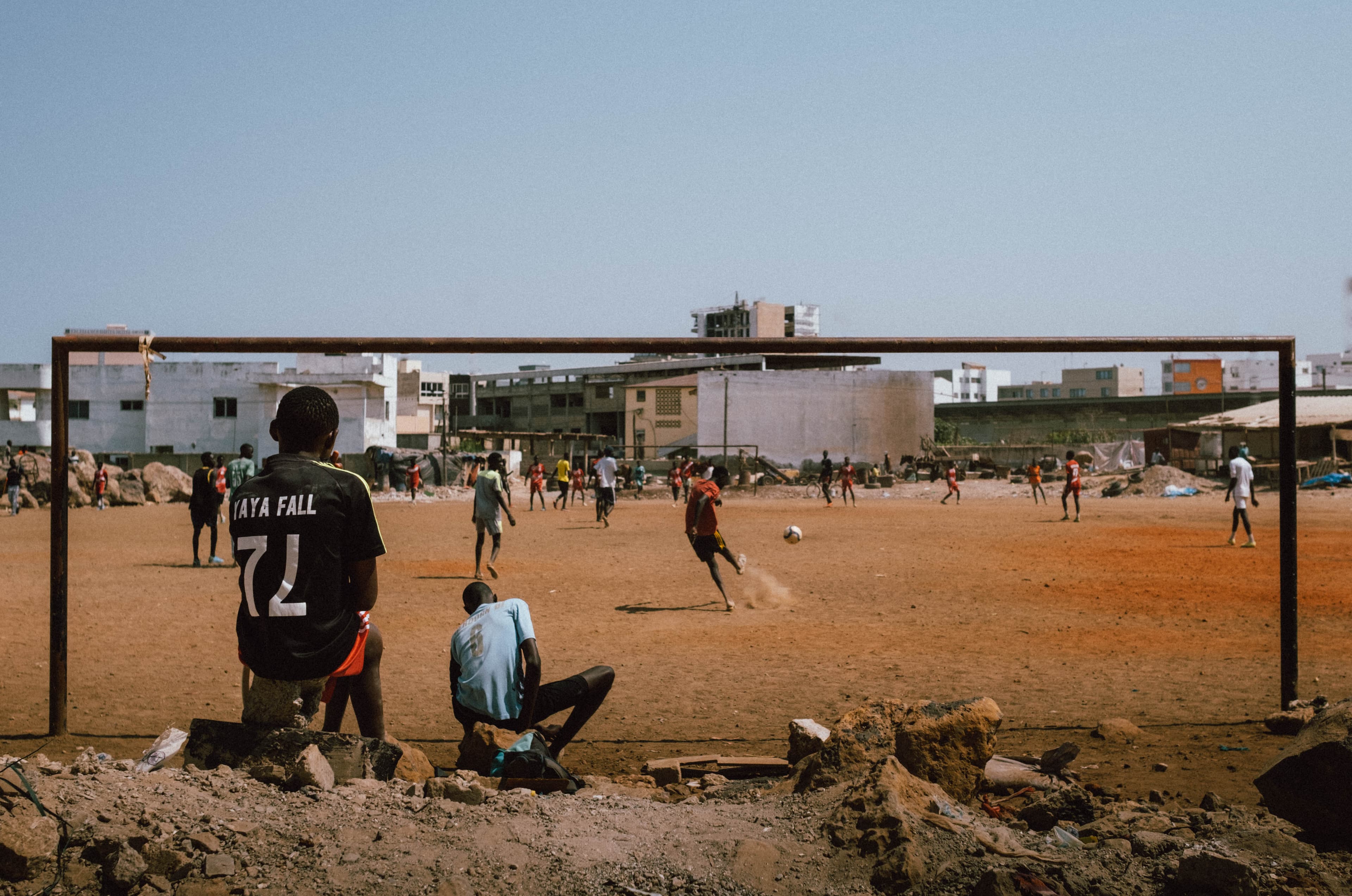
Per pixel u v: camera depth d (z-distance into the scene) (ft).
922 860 11.50
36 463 117.39
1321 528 75.31
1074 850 12.52
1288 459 21.04
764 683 25.25
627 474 166.40
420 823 12.51
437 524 90.12
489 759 16.33
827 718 21.89
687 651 29.60
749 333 436.76
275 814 12.47
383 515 103.91
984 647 29.96
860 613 36.86
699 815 13.48
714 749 19.53
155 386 196.65
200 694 24.00
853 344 20.77
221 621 35.12
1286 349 21.04
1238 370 391.04
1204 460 181.16
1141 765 17.70
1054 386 491.72
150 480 129.70
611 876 11.39
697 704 23.17
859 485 175.22
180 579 47.32
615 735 20.61
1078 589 42.96
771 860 11.79
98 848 10.97
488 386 337.31
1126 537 69.72
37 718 21.59
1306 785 13.44
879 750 14.74
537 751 15.99
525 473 212.43
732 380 224.12
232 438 197.36
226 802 12.69
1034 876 11.19
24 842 10.54
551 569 52.11
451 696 22.04
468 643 17.52
